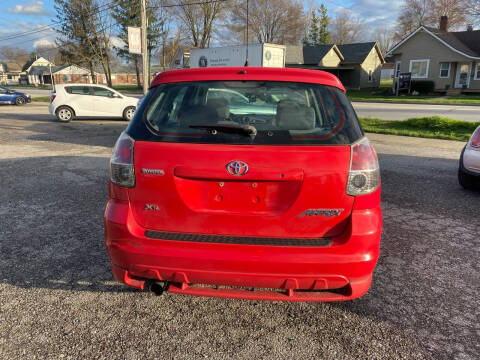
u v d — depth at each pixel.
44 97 31.92
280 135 2.29
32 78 93.38
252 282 2.27
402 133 12.09
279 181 2.25
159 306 2.86
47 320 2.66
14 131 12.18
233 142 2.25
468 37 37.50
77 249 3.73
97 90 15.40
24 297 2.92
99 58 48.00
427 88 34.72
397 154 8.89
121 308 2.83
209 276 2.28
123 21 47.62
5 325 2.59
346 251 2.24
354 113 2.51
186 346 2.44
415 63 36.78
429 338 2.54
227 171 2.22
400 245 3.97
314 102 2.49
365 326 2.66
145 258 2.29
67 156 8.24
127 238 2.33
